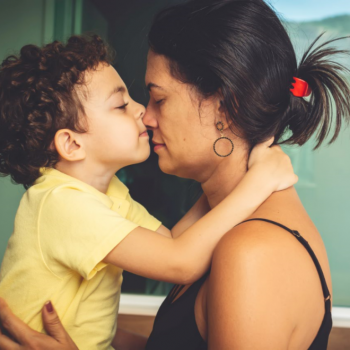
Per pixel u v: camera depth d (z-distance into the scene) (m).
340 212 2.45
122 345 1.40
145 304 2.65
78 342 1.11
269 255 0.78
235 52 0.94
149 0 2.39
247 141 1.06
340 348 2.22
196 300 0.95
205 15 0.96
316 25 2.32
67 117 1.17
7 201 2.58
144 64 2.37
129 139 1.22
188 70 0.98
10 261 1.12
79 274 1.10
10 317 1.01
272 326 0.74
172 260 0.97
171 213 2.64
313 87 1.05
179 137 1.05
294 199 1.00
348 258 2.47
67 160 1.22
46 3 2.46
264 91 0.96
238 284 0.76
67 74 1.16
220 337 0.77
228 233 0.86
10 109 1.20
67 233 1.03
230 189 1.09
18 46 2.49
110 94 1.21
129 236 1.01
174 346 0.96
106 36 2.41
